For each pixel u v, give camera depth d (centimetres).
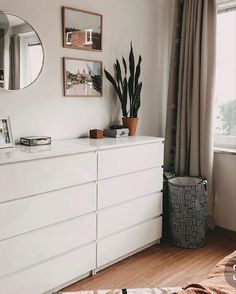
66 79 263
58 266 219
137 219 270
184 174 321
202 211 288
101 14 280
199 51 301
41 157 200
